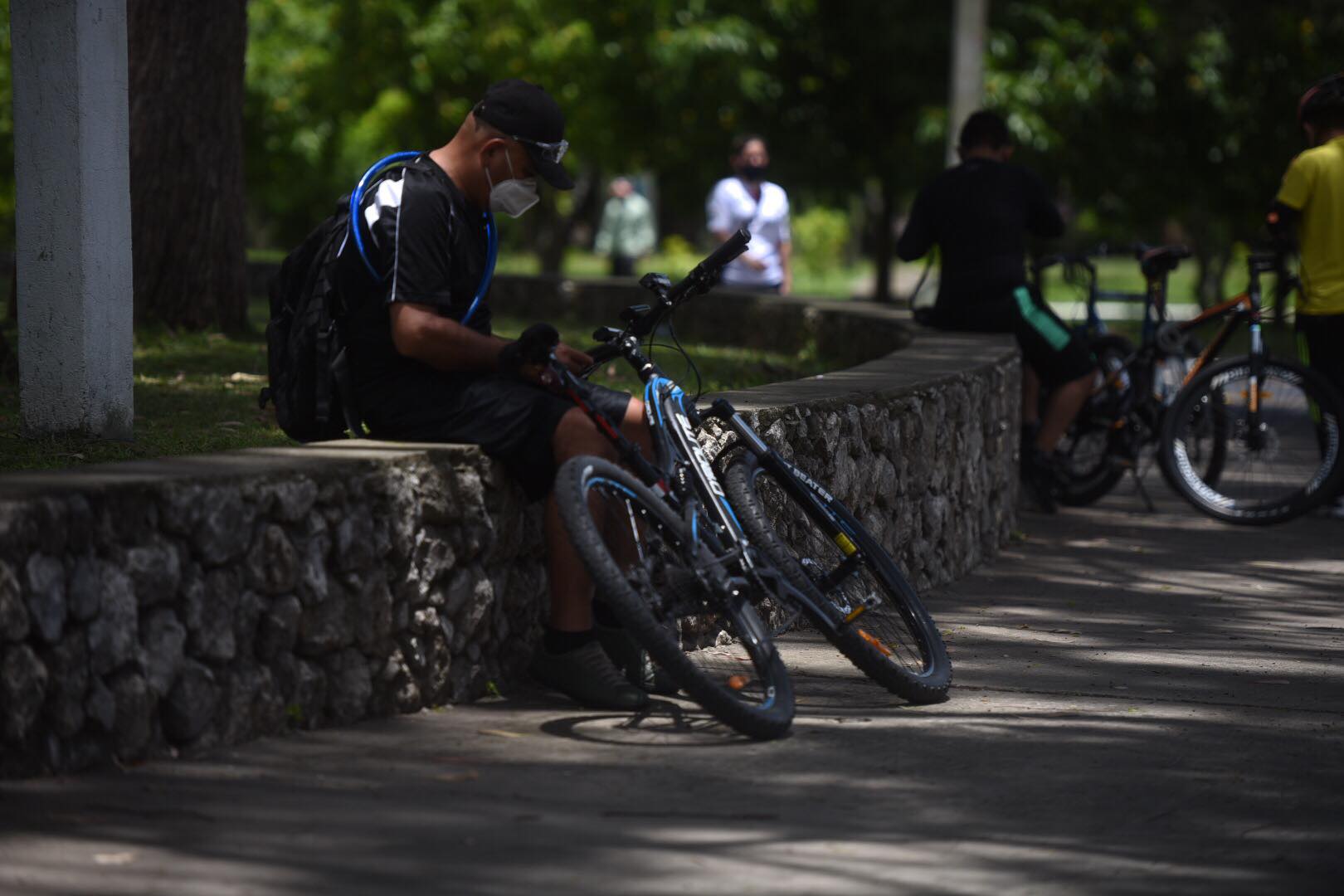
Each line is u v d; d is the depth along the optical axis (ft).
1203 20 150.10
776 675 29.58
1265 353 57.11
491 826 23.68
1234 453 57.47
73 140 38.78
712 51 140.67
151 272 72.79
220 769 25.50
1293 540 55.21
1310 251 60.44
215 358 64.59
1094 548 53.01
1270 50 150.10
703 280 32.17
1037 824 24.66
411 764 26.48
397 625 29.09
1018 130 138.62
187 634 25.55
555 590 30.76
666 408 31.24
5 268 100.42
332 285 30.66
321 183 141.90
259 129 141.69
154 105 72.13
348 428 31.76
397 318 29.68
